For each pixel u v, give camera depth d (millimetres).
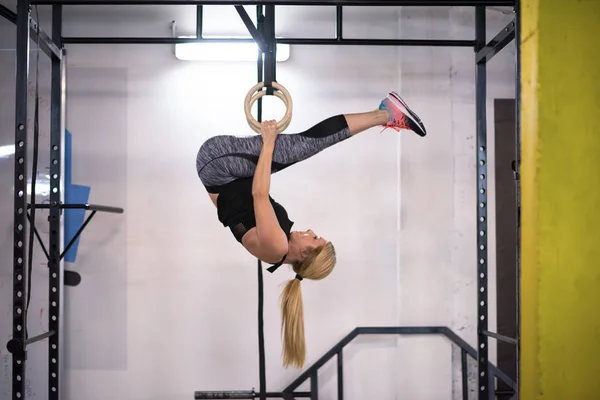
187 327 3771
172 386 3762
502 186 3869
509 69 3906
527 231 2117
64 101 3727
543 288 2064
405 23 3857
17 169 2379
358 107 3838
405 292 3793
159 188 3801
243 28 3836
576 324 2068
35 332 3678
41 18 3828
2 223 3697
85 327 3762
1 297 3672
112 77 3816
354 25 3857
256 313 3783
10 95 3748
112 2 2490
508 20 3918
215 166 2371
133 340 3762
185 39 3334
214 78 3830
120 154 3801
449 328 3742
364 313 3789
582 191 2082
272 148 2336
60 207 3045
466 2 2564
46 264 3707
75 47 3814
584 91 2088
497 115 3893
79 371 3750
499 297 3844
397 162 3832
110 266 3771
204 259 3789
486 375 2910
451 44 3262
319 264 2621
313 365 3672
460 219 3826
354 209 3812
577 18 2094
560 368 2062
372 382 3766
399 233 3809
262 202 2311
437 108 3846
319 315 3783
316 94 3834
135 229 3787
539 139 2070
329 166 3820
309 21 3838
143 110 3818
